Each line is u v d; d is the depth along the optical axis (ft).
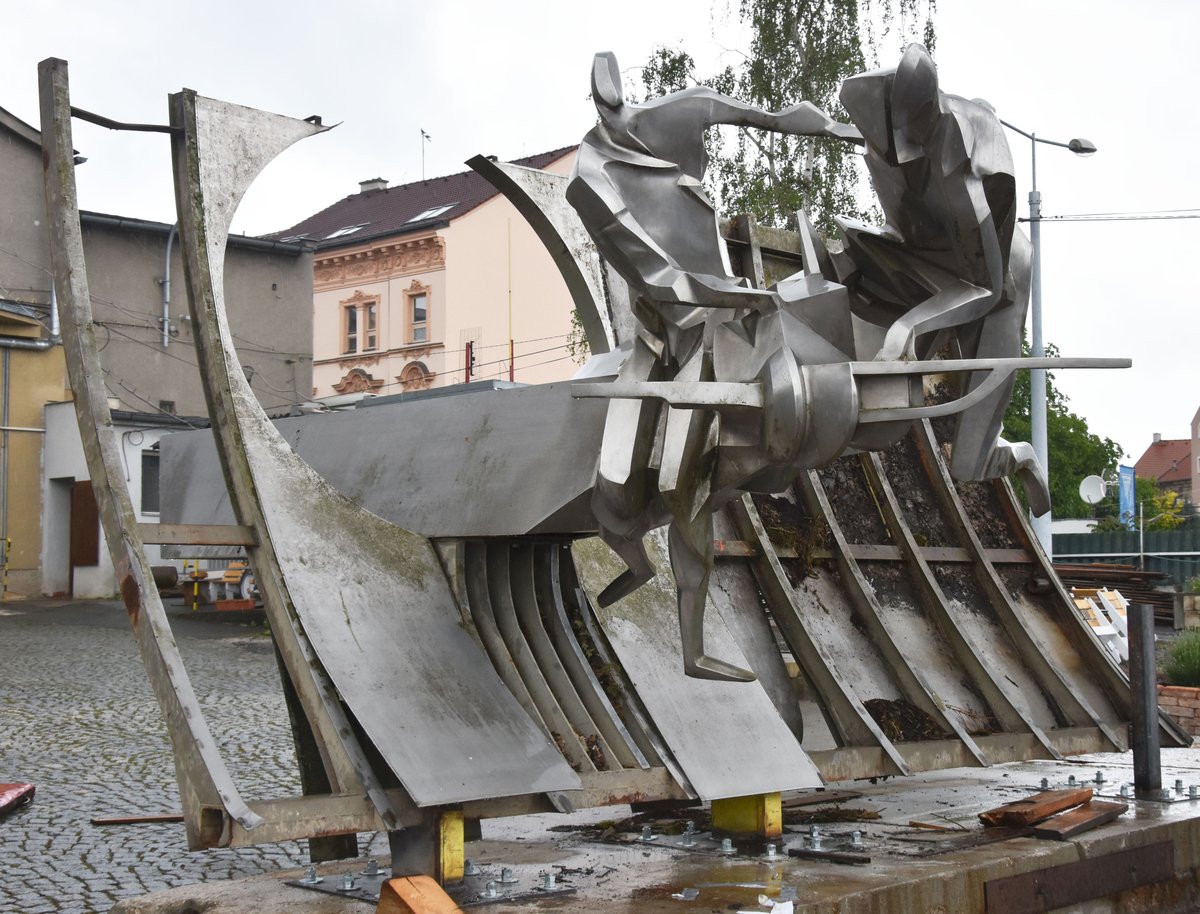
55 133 13.92
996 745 20.17
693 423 13.39
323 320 138.82
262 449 14.89
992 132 14.32
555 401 15.05
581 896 13.99
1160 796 20.68
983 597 23.56
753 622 19.22
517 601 16.38
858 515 22.47
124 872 19.45
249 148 15.52
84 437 13.66
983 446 15.53
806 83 72.38
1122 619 47.85
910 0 73.51
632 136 13.58
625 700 16.44
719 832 17.60
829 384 12.68
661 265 13.23
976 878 15.48
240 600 70.18
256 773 28.07
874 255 15.15
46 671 47.70
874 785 22.33
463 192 140.77
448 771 13.43
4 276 89.51
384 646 14.51
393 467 16.63
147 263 94.79
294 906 13.70
